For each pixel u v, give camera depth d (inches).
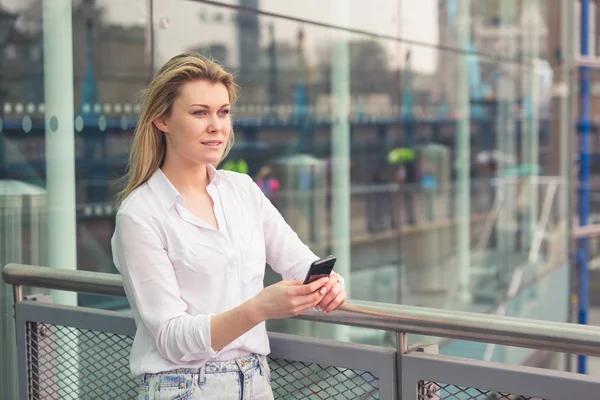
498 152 392.8
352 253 273.6
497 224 394.3
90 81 167.6
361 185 275.7
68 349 120.1
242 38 215.2
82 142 166.7
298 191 245.6
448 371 74.4
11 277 102.0
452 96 339.0
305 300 69.5
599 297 589.6
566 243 497.0
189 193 76.4
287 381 84.5
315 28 246.2
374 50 277.9
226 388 74.0
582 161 565.6
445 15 328.5
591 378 67.4
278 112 233.8
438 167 328.2
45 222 161.0
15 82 153.6
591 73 544.1
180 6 190.9
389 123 289.9
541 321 70.9
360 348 79.4
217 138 74.4
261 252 78.2
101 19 169.5
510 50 405.4
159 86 74.1
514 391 70.6
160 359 73.5
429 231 323.3
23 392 103.1
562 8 482.0
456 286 346.9
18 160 155.5
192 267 73.2
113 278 94.3
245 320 69.2
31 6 155.6
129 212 73.3
